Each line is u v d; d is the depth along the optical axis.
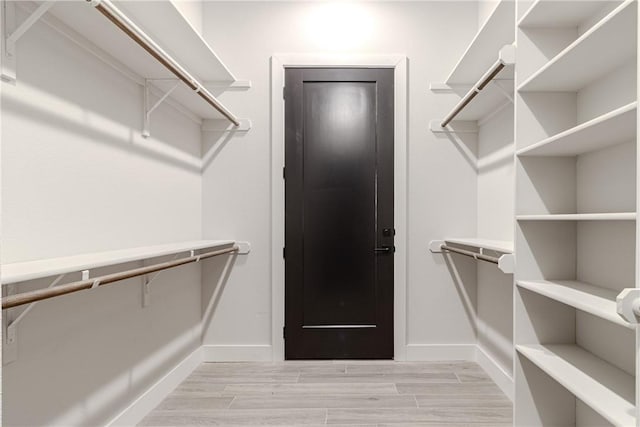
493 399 2.04
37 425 1.23
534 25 1.58
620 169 1.34
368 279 2.63
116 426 1.65
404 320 2.61
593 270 1.49
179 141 2.29
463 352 2.62
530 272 1.60
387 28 2.65
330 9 2.66
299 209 2.63
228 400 2.05
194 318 2.52
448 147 2.63
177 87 1.97
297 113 2.64
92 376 1.50
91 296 1.49
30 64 1.20
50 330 1.28
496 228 2.34
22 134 1.17
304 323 2.63
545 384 1.58
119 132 1.67
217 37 2.65
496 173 2.33
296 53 2.65
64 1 1.18
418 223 2.64
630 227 1.30
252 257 2.65
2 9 1.09
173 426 1.79
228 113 2.28
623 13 0.98
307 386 2.21
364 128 2.64
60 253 1.31
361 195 2.63
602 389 1.16
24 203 1.17
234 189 2.65
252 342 2.65
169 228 2.16
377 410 1.93
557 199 1.59
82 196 1.43
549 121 1.58
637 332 0.88
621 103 1.32
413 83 2.65
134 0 1.62
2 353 1.10
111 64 1.59
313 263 2.63
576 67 1.34
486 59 2.17
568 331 1.60
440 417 1.86
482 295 2.52
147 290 1.90
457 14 2.63
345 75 2.64
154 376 1.99
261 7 2.66
